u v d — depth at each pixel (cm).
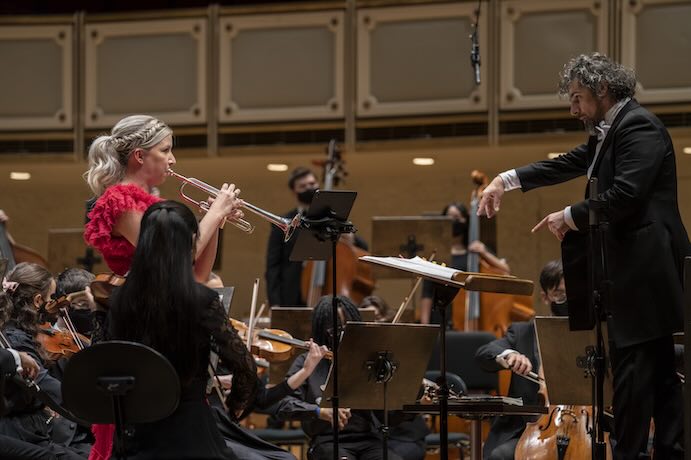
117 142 830
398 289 1978
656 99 1659
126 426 680
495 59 1736
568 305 853
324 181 1688
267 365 1237
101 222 797
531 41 1719
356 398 916
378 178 2064
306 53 1812
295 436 1342
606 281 796
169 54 1856
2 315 951
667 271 813
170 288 677
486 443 1108
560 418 1011
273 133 1823
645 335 809
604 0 1686
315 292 1627
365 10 1789
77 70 1883
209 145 1839
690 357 753
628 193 797
